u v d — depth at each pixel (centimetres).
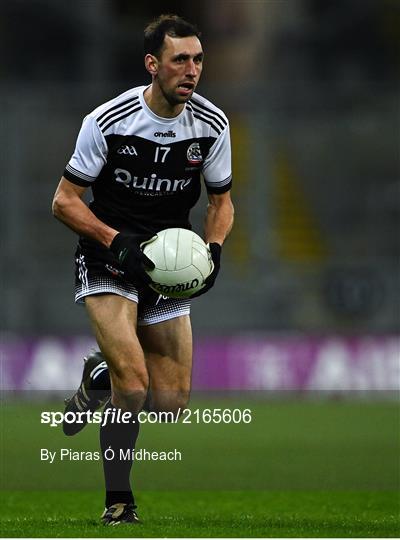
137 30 9431
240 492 2883
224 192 2133
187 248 1969
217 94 8631
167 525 1955
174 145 2020
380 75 9506
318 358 6456
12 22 9238
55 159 8469
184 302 2147
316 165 8512
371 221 8269
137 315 2127
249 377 6431
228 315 7250
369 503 2609
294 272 7350
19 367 6388
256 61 9612
